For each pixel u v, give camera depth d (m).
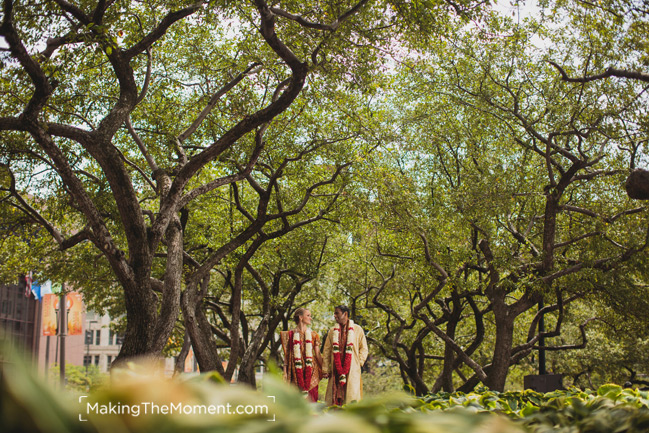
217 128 18.42
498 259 16.83
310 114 18.33
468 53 17.75
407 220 16.22
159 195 14.63
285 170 18.56
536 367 29.30
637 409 1.24
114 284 26.83
